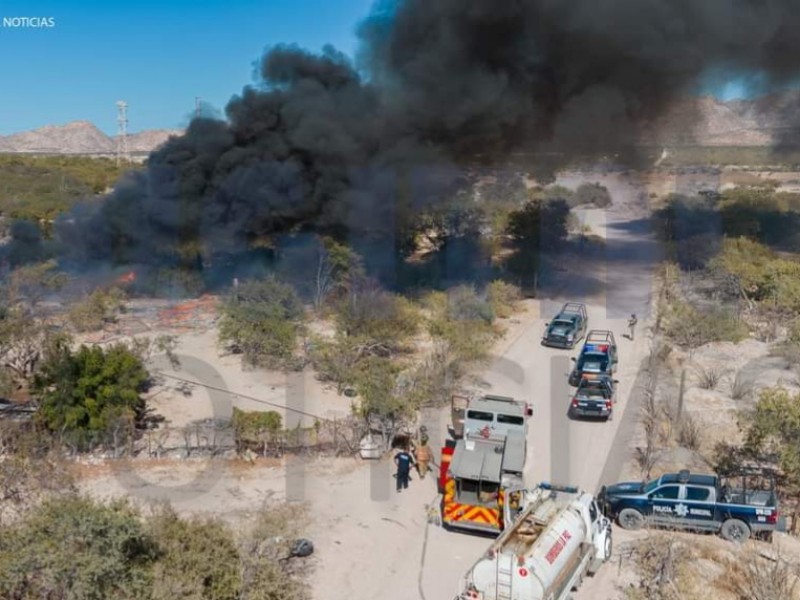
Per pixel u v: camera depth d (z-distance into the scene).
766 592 11.59
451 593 12.58
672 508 14.50
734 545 14.01
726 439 19.03
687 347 27.77
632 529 14.72
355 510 15.20
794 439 15.73
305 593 12.30
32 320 23.70
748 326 30.56
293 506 14.92
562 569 11.55
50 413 17.39
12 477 14.13
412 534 14.43
